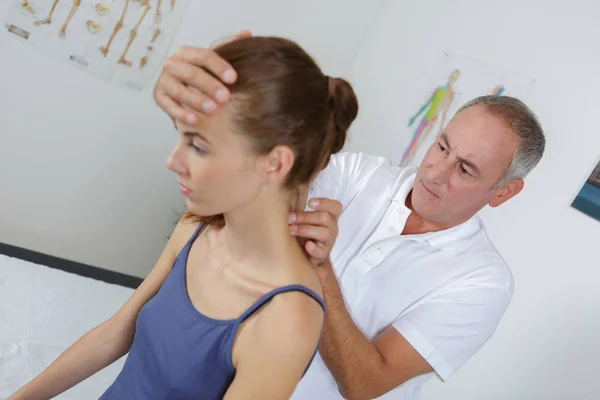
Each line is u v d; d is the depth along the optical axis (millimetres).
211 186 720
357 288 1326
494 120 1241
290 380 706
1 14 2076
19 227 2412
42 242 2473
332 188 1414
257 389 701
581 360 1611
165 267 966
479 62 2111
